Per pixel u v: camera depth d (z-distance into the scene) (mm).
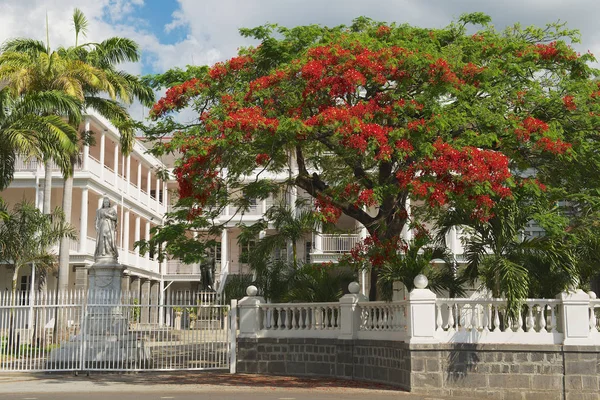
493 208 14430
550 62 16797
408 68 15023
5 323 18922
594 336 13867
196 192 15766
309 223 21156
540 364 13805
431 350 13953
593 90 15812
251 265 20609
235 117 14555
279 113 15703
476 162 13648
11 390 14609
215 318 18484
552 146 14273
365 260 18281
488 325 14156
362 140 14117
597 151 16016
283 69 15695
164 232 19672
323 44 16250
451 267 16875
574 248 14969
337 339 16625
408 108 14875
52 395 13680
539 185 14625
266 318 17859
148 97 27078
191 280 42312
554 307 14172
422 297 14109
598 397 13641
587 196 15125
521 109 15938
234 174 19797
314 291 18594
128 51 27172
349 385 15250
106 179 34812
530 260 14750
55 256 28578
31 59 25391
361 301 16547
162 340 18922
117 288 20000
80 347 17969
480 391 13797
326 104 15492
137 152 38406
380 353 15562
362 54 14945
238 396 13383
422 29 17359
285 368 17406
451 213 15773
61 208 29203
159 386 15273
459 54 16031
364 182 16562
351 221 35312
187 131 16672
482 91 15945
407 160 15641
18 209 25469
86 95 26562
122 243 37625
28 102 21609
